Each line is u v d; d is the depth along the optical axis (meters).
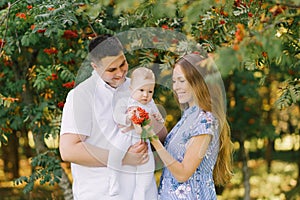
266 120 7.38
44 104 4.75
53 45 4.73
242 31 2.27
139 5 2.67
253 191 8.11
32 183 4.73
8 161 8.28
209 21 3.51
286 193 8.04
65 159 3.05
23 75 5.12
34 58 5.12
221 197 7.90
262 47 2.26
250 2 3.22
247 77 6.19
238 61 2.08
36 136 5.15
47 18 3.88
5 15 4.01
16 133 7.71
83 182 3.14
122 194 3.09
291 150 8.73
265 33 2.23
